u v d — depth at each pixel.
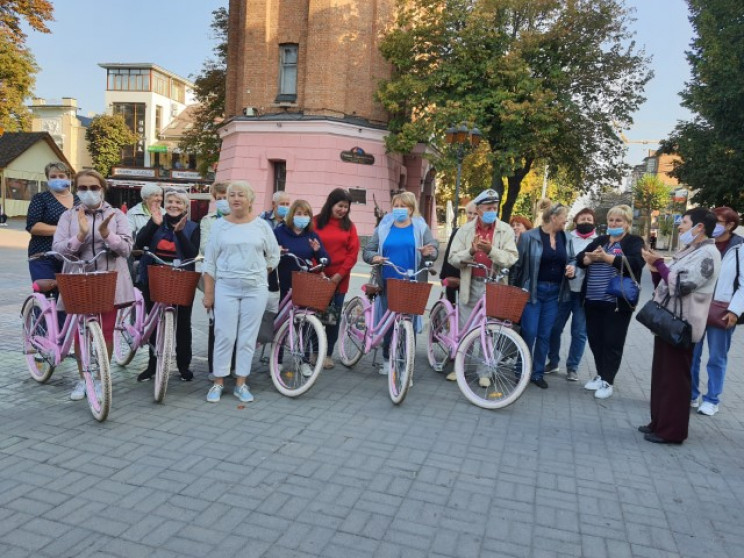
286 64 22.20
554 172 24.92
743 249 5.13
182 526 3.01
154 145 46.78
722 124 20.86
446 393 5.62
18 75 24.58
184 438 4.15
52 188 5.26
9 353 6.23
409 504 3.36
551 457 4.18
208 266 4.98
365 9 21.62
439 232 48.06
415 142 20.86
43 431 4.14
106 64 53.62
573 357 6.42
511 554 2.91
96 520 3.02
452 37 21.02
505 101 19.31
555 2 20.27
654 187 56.56
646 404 5.61
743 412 5.54
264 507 3.24
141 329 5.30
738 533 3.23
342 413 4.87
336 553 2.84
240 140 22.11
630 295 5.48
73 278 4.11
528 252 5.87
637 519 3.34
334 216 6.03
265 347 6.80
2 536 2.84
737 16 20.14
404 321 5.12
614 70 21.64
